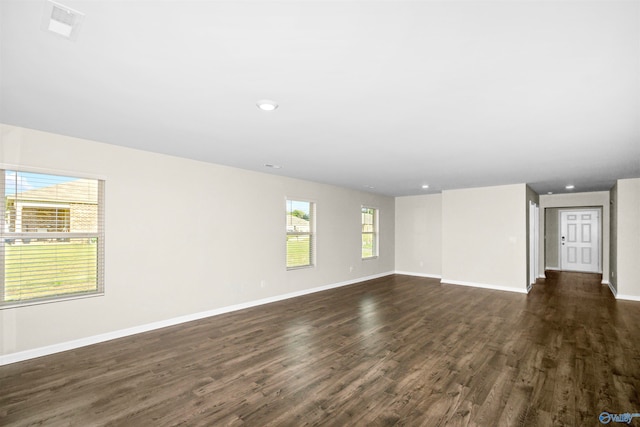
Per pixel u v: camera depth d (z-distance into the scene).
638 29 1.44
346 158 4.24
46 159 3.25
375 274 8.23
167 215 4.23
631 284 5.77
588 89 2.09
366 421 2.19
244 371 2.93
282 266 5.80
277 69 1.87
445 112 2.54
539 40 1.55
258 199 5.39
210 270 4.71
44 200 3.30
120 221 3.80
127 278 3.85
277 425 2.15
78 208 3.53
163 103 2.41
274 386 2.66
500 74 1.91
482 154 3.93
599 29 1.45
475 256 7.04
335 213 7.02
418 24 1.44
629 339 3.73
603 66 1.79
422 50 1.66
